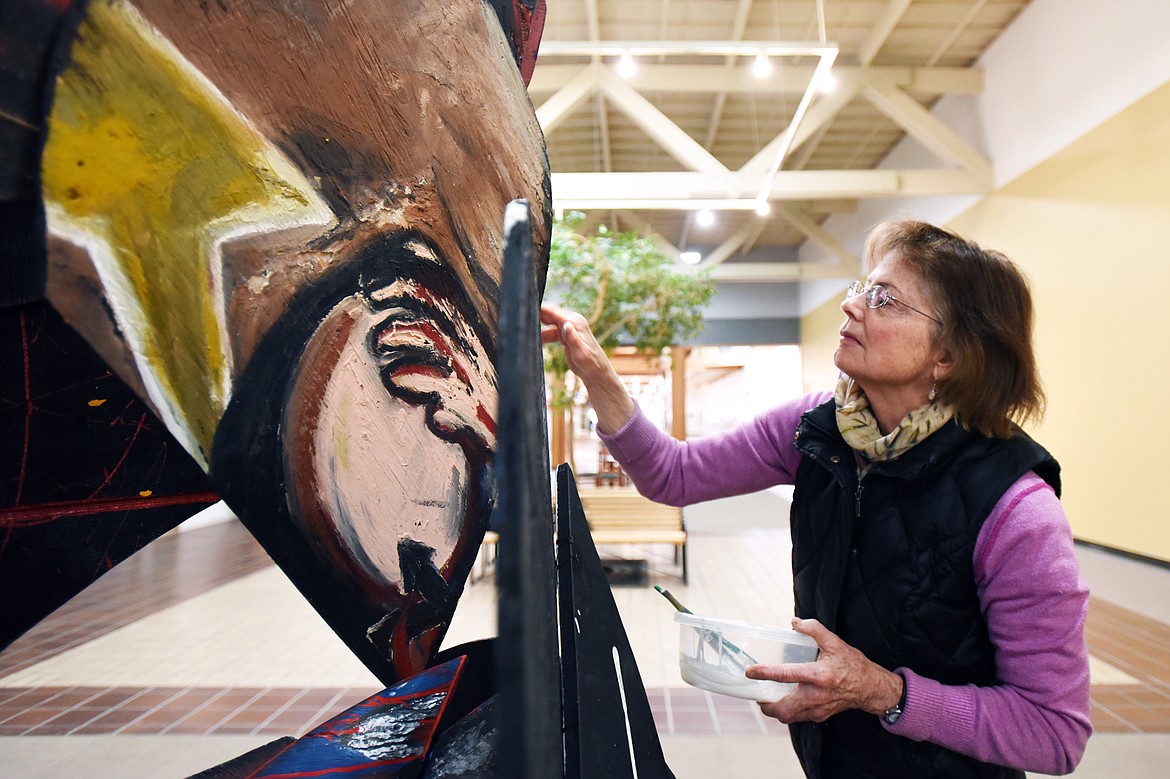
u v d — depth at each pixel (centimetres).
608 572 455
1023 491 82
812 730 97
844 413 95
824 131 873
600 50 374
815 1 610
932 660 87
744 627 90
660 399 1916
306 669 278
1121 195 514
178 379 37
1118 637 309
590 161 977
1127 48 502
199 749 205
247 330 41
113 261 34
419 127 55
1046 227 604
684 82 672
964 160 677
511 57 69
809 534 102
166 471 57
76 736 213
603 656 61
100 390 52
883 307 90
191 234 38
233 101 41
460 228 61
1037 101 606
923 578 87
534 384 36
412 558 56
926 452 86
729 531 664
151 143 36
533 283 38
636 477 128
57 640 320
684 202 571
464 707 65
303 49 45
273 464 43
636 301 435
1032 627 79
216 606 383
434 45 57
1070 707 77
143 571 492
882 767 89
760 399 1866
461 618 342
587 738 49
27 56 32
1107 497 535
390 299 53
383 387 52
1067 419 580
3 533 50
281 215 44
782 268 1096
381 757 53
